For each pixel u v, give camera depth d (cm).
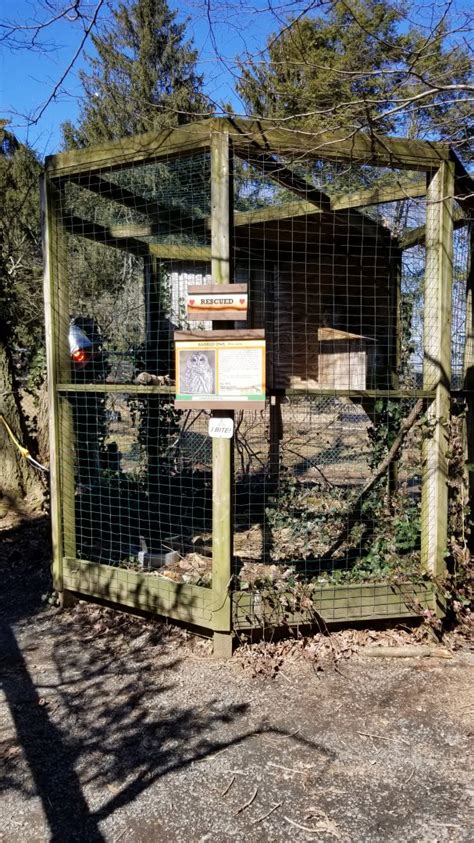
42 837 206
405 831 207
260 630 346
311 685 310
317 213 450
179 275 603
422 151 341
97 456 469
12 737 267
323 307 512
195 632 362
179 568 426
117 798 226
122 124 1255
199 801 223
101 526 450
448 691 305
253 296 508
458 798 225
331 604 342
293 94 474
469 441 436
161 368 554
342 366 484
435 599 357
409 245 505
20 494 629
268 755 252
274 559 434
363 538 441
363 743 260
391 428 459
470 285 438
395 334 535
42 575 479
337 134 331
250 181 437
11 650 354
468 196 337
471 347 438
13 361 711
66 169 375
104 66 1159
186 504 552
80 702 295
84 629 381
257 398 311
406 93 430
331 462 587
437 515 355
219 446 323
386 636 357
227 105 403
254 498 573
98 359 508
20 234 1097
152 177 434
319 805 221
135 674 322
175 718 280
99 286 784
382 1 432
